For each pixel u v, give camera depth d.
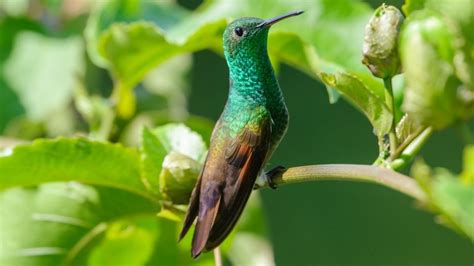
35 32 2.79
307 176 2.53
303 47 2.64
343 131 4.27
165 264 2.69
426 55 2.49
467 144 2.49
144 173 2.60
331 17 2.66
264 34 2.60
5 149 2.62
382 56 2.53
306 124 4.30
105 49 2.68
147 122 2.75
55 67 2.79
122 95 2.71
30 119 2.78
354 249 4.10
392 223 4.12
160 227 2.68
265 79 2.60
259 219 2.71
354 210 4.13
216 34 2.66
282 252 4.09
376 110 2.53
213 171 2.58
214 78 4.34
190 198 2.58
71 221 2.64
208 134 2.73
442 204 2.46
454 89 2.49
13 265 2.64
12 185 2.62
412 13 2.49
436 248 4.05
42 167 2.61
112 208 2.64
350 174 2.52
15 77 2.78
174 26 2.72
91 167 2.61
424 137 2.53
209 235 2.57
